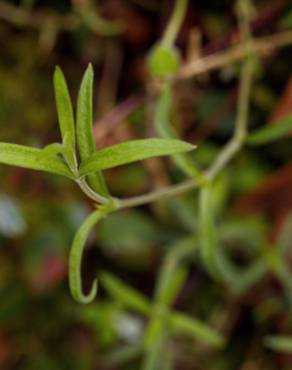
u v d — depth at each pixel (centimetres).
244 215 36
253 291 37
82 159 22
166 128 30
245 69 33
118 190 37
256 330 38
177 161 28
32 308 40
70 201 38
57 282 39
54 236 38
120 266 38
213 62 34
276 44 33
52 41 37
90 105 21
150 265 38
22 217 38
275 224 36
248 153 36
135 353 34
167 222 37
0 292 39
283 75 35
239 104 34
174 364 38
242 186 36
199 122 36
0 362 40
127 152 21
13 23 37
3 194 38
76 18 36
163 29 35
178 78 34
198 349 38
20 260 39
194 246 33
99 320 36
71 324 40
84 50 37
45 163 22
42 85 38
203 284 38
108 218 37
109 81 37
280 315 37
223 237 35
